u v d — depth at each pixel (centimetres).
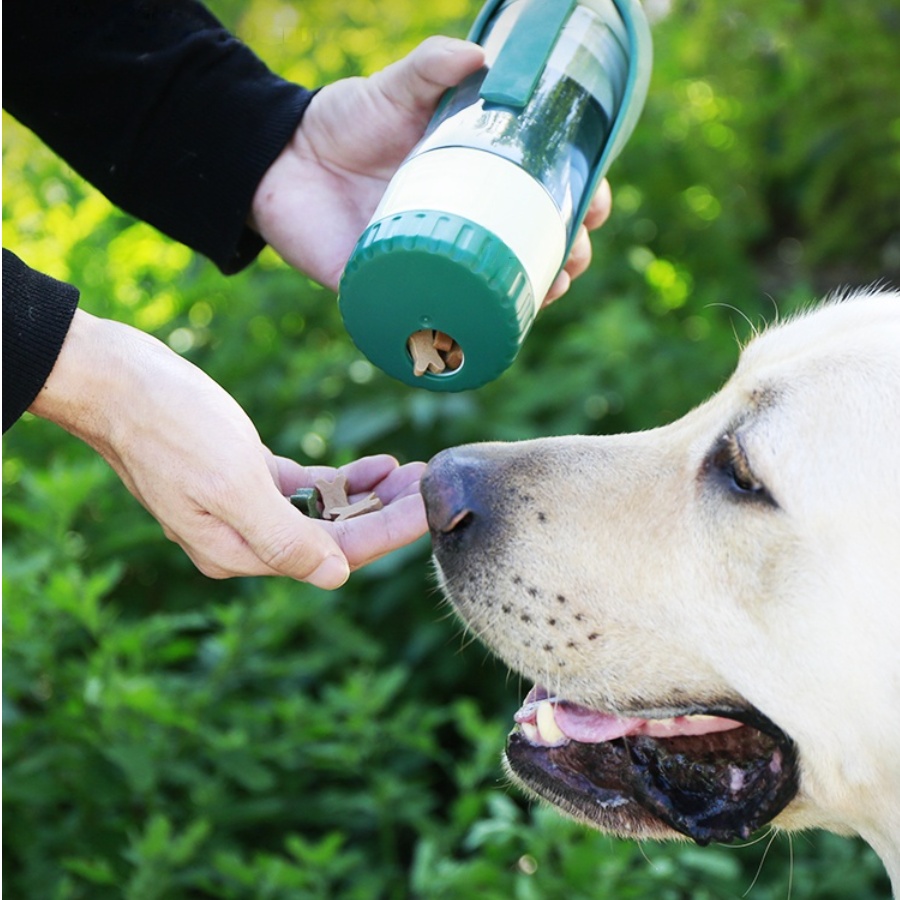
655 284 164
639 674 82
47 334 71
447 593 85
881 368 78
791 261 210
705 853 107
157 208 91
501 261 73
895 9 164
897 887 82
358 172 89
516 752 85
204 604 134
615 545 82
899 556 76
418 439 136
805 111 171
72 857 108
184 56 90
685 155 174
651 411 143
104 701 106
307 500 79
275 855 118
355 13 189
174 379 73
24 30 89
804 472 78
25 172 148
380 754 122
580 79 80
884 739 78
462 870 104
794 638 78
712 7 165
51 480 119
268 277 153
